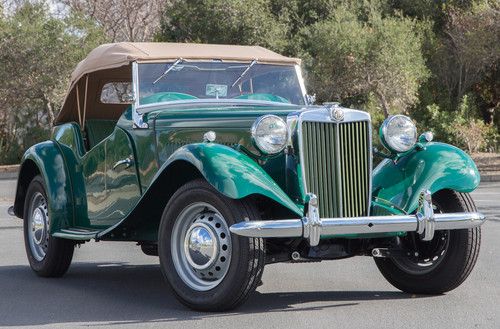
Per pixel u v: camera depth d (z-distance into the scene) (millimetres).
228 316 6945
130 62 8617
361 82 32062
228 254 6922
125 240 8375
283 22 36375
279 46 34688
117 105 10086
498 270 9516
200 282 7113
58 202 9172
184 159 7031
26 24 36906
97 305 7648
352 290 8305
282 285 8656
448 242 7703
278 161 7422
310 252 7434
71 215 9273
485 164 30062
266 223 6684
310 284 8711
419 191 7508
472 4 35281
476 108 36500
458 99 35531
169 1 40469
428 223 7156
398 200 7590
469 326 6508
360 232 6957
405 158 7848
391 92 32062
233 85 8898
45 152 9477
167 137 8016
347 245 7652
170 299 7914
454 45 35469
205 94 8766
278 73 9133
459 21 33812
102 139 9648
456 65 35875
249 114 7574
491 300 7621
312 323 6656
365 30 31984
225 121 7672
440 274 7773
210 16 35219
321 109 7328
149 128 8188
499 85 37469
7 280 9281
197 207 7133
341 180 7332
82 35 37625
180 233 7234
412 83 32031
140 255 11547
